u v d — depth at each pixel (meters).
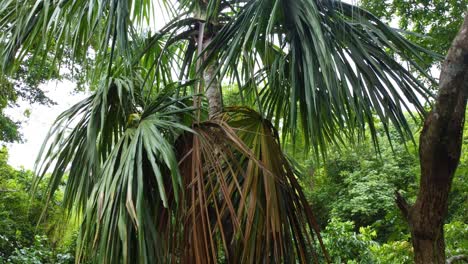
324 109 2.67
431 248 2.20
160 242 2.20
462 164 3.81
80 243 2.20
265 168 2.24
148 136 2.17
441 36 3.88
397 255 4.00
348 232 5.53
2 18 2.70
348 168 9.59
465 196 3.88
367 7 3.93
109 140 2.66
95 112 2.55
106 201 2.07
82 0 2.54
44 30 2.35
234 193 2.33
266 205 2.22
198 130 2.38
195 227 2.15
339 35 2.36
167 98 2.60
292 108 2.30
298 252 2.32
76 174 2.57
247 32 2.20
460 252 3.53
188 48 3.08
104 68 3.07
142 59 3.44
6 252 5.83
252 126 2.42
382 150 9.20
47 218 5.28
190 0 2.85
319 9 2.39
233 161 2.33
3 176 6.79
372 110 2.53
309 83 2.24
